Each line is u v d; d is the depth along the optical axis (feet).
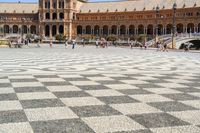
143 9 488.85
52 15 554.87
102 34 534.78
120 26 516.32
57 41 424.46
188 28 437.99
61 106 32.76
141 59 124.06
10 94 38.70
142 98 37.83
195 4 429.38
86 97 37.68
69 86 45.83
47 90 41.98
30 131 24.62
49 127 25.70
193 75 65.72
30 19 581.94
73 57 127.85
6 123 26.55
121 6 523.29
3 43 252.21
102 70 73.26
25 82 49.16
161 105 34.22
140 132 24.85
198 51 235.61
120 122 27.45
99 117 28.91
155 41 320.70
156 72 70.95
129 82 51.65
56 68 76.13
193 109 32.65
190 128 26.09
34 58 115.34
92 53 168.76
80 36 504.84
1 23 583.58
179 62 109.81
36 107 32.14
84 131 24.89
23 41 344.08
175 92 42.70
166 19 459.32
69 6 544.62
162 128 25.96
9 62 92.89
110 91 42.22
